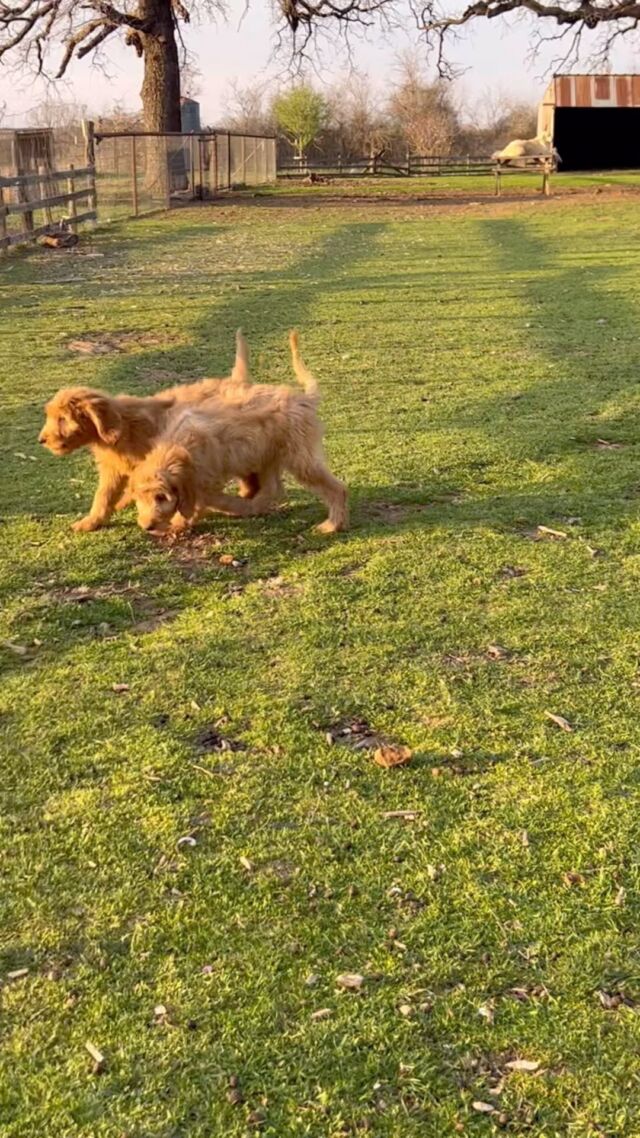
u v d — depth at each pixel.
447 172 35.00
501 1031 2.81
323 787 3.46
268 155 31.67
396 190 24.75
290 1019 2.86
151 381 6.28
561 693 3.72
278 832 3.36
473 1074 2.69
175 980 3.00
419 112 44.41
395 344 7.02
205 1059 2.74
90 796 3.45
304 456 4.45
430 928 3.17
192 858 3.30
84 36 23.77
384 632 3.96
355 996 2.94
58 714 3.68
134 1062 2.73
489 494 4.81
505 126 47.31
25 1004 2.93
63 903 3.22
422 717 3.66
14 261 12.01
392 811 3.40
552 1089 2.64
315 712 3.67
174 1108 2.60
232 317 8.05
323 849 3.32
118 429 4.38
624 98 32.53
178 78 23.92
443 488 4.86
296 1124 2.55
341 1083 2.66
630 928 3.16
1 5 23.42
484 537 4.47
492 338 7.13
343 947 3.12
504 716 3.65
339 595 4.14
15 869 3.29
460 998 2.93
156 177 19.50
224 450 4.38
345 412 5.73
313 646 3.91
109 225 16.31
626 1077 2.67
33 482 4.97
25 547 4.45
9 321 8.05
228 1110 2.59
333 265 11.16
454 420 5.59
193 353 6.84
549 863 3.28
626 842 3.32
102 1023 2.86
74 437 4.42
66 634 3.99
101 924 3.18
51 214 14.74
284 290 9.41
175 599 4.16
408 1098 2.62
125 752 3.56
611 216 16.02
